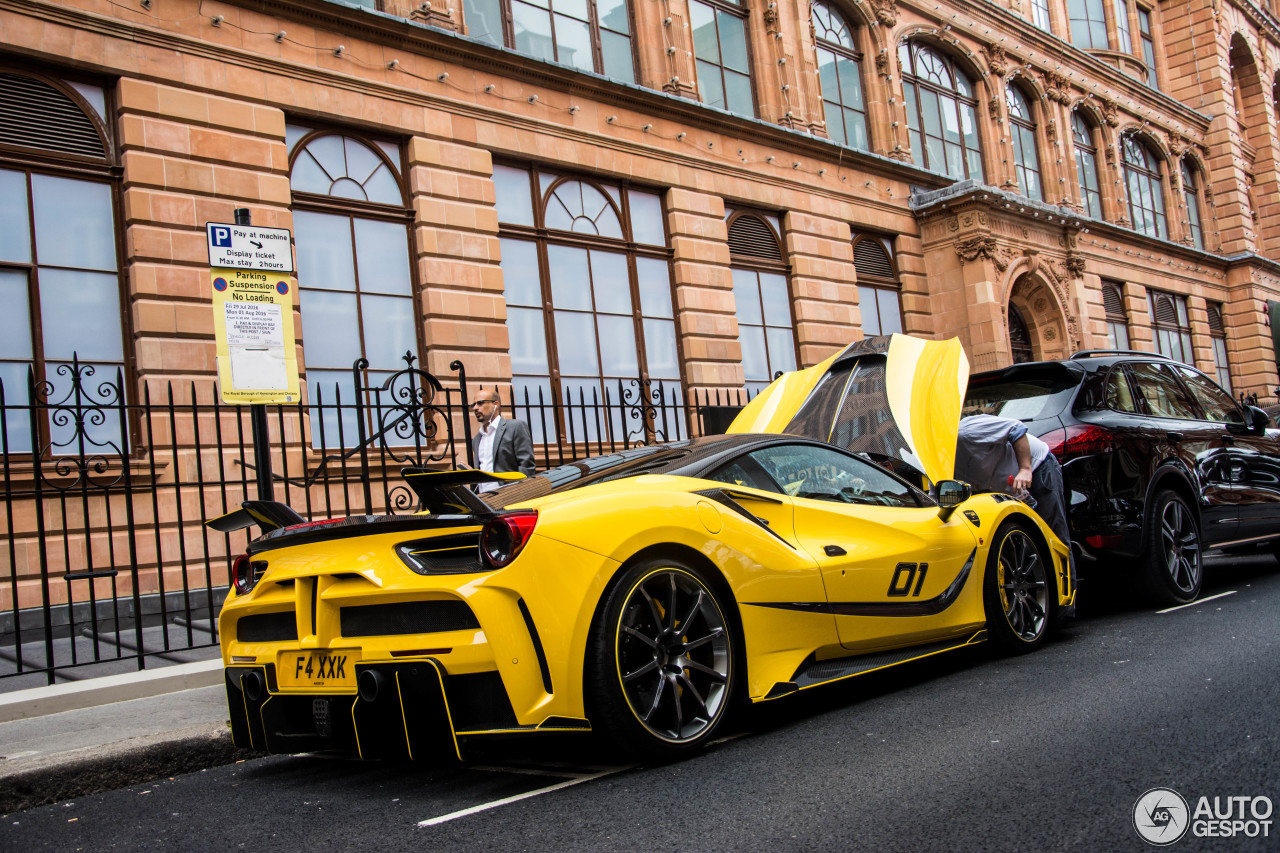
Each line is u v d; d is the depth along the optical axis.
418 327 10.67
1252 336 28.50
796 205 15.45
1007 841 2.44
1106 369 6.73
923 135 18.94
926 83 19.25
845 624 4.14
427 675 3.14
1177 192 27.42
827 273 15.71
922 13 19.05
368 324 10.27
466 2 11.85
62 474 5.79
